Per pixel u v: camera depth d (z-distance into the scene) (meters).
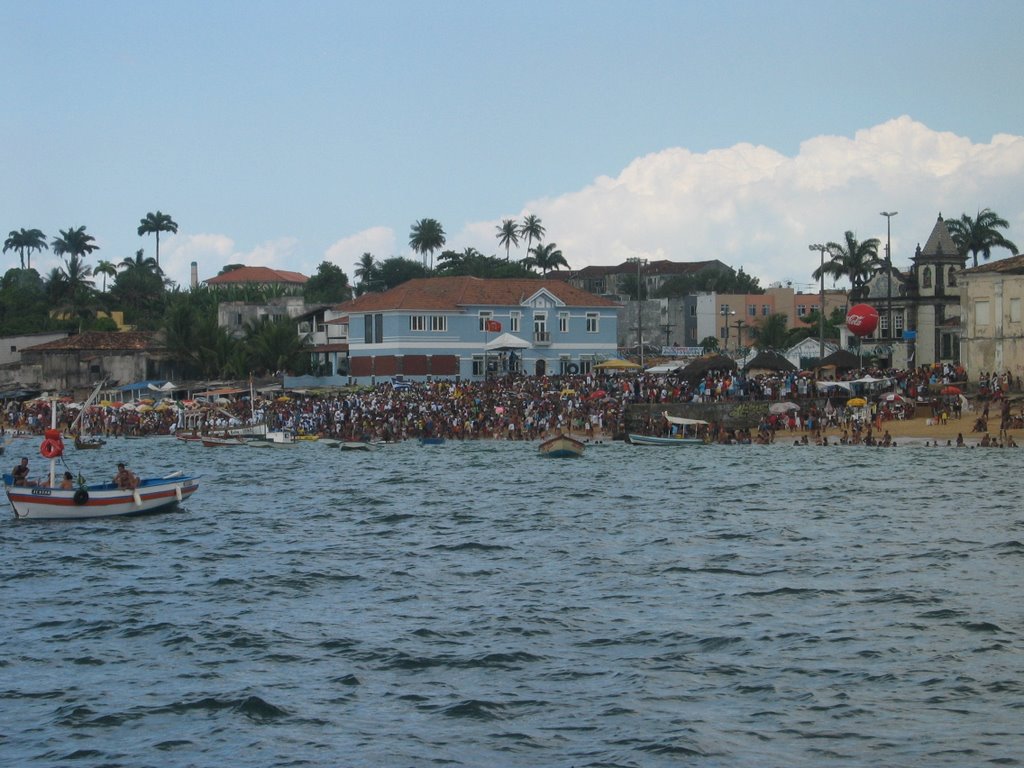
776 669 30.72
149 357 163.88
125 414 142.25
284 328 153.25
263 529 57.59
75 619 37.97
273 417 129.62
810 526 55.16
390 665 31.89
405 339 142.38
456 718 27.56
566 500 67.44
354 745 26.02
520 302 146.88
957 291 144.62
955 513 58.31
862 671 30.36
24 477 60.81
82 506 60.25
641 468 85.31
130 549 51.59
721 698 28.53
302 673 31.36
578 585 42.00
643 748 25.38
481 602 39.41
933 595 38.88
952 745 25.19
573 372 149.25
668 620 36.16
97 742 26.44
